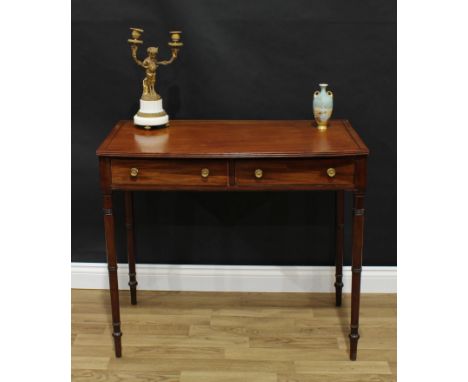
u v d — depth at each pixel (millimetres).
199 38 3168
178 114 3271
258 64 3193
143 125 2988
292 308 3318
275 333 3107
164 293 3469
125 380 2789
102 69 3221
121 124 3094
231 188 2717
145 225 3424
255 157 2648
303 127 3045
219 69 3205
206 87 3230
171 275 3469
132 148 2711
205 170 2689
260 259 3455
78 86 3244
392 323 3182
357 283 2830
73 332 3125
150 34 3172
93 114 3281
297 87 3217
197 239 3438
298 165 2688
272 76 3207
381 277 3434
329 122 3127
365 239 3402
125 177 2719
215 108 3258
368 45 3146
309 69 3191
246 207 3381
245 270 3451
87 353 2971
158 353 2967
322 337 3076
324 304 3355
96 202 3398
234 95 3238
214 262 3469
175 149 2695
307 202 3365
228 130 3004
